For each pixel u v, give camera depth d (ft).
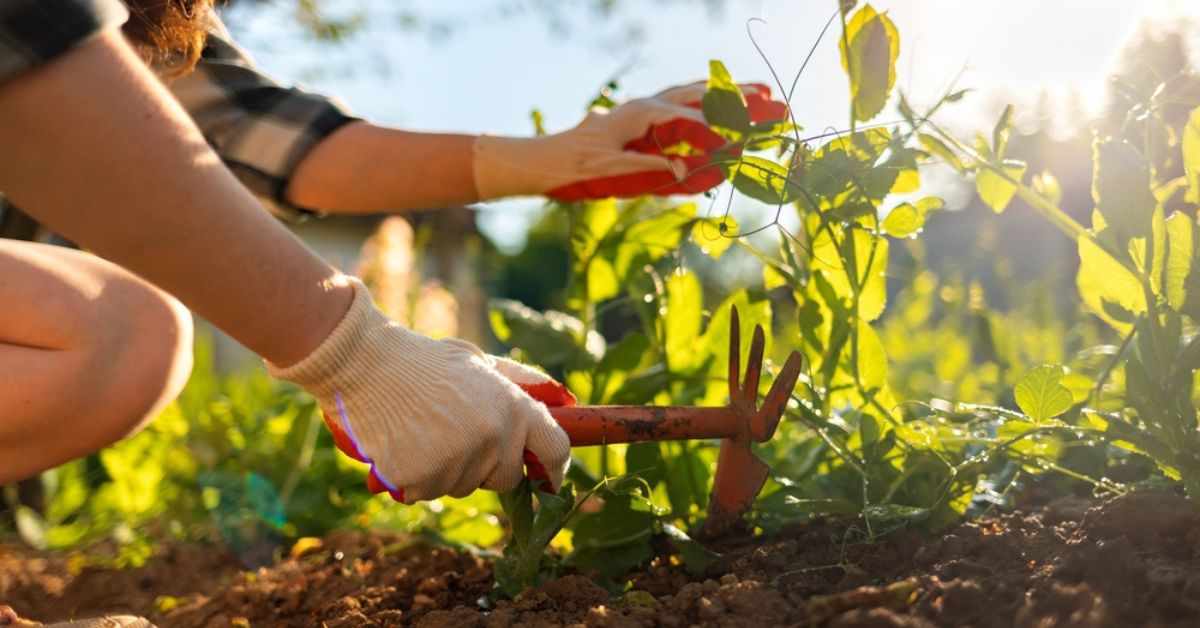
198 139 3.27
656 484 5.24
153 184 3.14
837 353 4.93
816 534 4.68
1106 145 4.28
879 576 4.12
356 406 3.75
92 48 3.02
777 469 5.60
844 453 4.78
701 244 5.27
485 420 3.74
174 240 3.23
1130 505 4.00
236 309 3.41
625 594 4.30
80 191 3.13
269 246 3.40
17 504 8.27
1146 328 4.19
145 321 4.42
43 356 4.09
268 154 5.82
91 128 3.04
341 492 7.54
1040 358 11.56
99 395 4.26
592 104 6.02
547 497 4.09
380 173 5.75
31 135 3.03
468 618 4.09
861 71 4.53
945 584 3.52
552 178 5.48
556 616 4.04
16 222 7.60
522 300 55.16
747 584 3.77
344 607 4.81
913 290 13.92
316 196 5.89
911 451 4.73
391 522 7.17
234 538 7.13
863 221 4.80
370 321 3.73
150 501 8.19
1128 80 4.63
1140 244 4.16
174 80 5.74
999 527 4.56
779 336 11.53
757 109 5.32
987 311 11.16
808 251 4.66
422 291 11.66
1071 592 3.20
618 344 5.84
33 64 2.91
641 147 5.50
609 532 4.89
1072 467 5.39
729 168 4.47
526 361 6.34
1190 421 4.04
